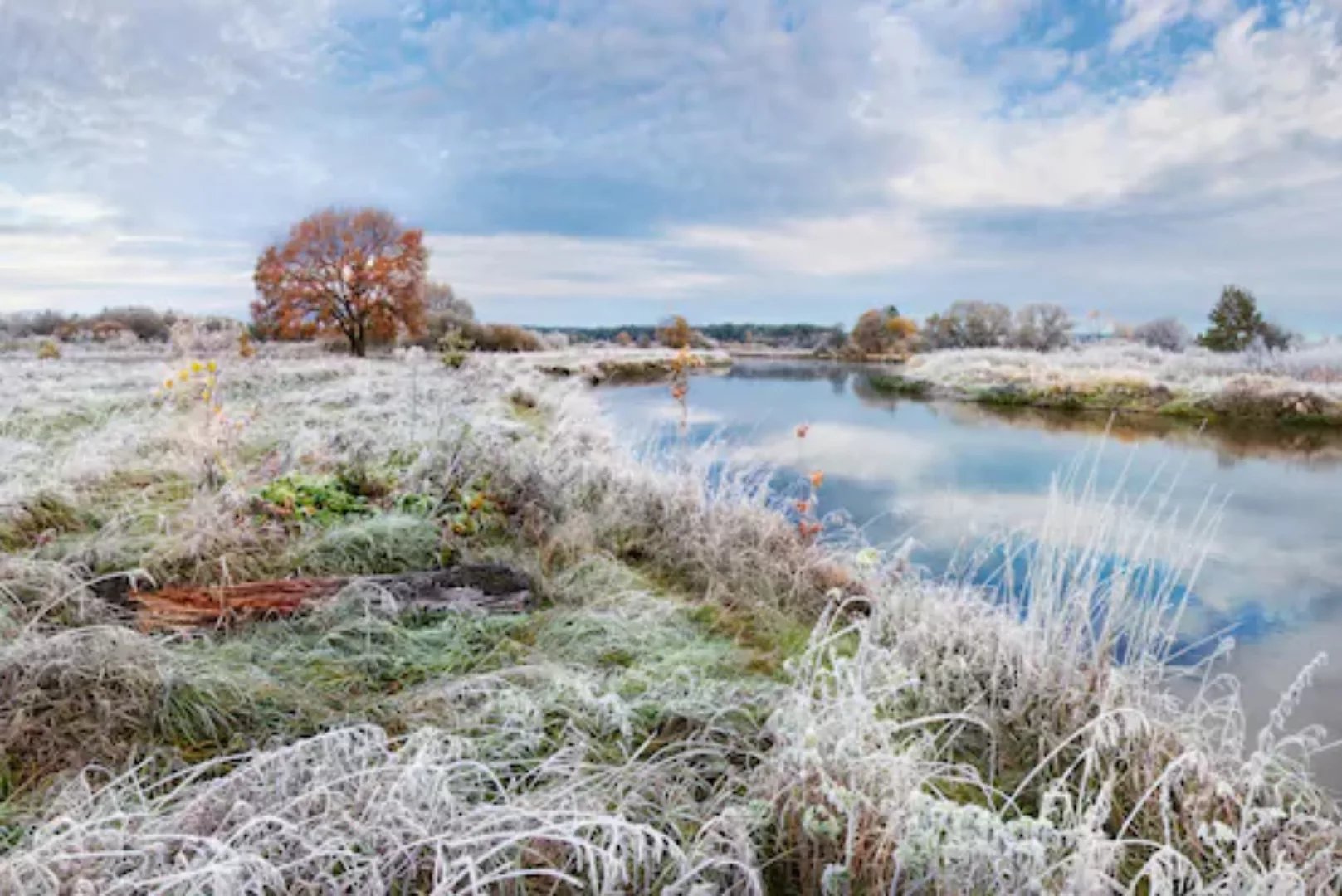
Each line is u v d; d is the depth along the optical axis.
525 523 4.36
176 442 5.67
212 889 1.48
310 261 24.91
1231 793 1.94
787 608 3.64
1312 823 2.06
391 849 1.68
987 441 10.60
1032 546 5.25
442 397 7.73
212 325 11.70
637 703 2.48
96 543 3.58
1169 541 3.46
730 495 4.96
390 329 25.95
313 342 25.36
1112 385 15.59
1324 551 5.43
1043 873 1.60
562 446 5.86
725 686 2.64
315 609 3.02
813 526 4.32
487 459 5.03
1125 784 2.23
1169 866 1.66
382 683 2.67
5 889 1.47
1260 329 22.66
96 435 6.02
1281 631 4.10
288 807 1.71
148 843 1.64
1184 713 2.61
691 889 1.54
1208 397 13.76
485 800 2.03
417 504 4.46
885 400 16.91
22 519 3.95
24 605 2.89
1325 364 15.78
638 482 5.06
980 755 2.47
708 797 2.13
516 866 1.69
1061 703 2.54
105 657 2.40
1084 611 2.82
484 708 2.38
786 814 1.91
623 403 14.95
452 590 3.29
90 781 2.03
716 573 3.89
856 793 1.75
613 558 4.12
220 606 2.97
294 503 4.18
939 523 6.09
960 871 1.62
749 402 16.20
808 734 1.85
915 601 3.39
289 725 2.32
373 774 1.86
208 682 2.39
